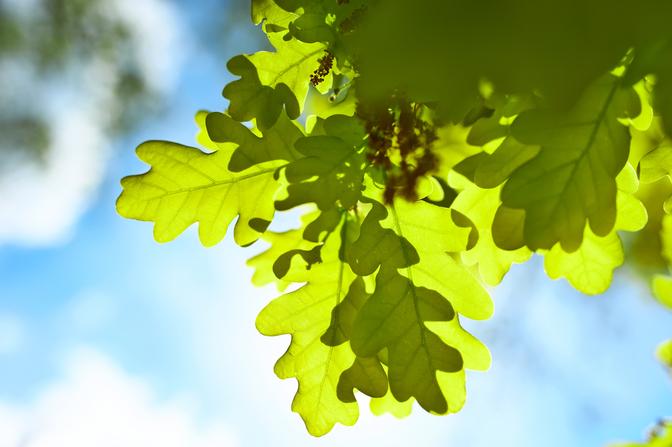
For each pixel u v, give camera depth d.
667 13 0.37
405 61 0.39
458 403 0.50
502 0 0.38
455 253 0.58
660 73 0.42
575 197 0.47
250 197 0.53
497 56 0.38
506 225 0.49
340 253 0.53
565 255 0.52
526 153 0.49
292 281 0.53
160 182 0.54
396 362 0.51
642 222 0.51
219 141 0.52
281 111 0.52
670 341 0.64
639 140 0.51
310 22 0.51
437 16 0.38
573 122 0.47
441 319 0.51
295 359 0.53
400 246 0.52
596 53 0.38
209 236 0.54
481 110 0.49
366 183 0.52
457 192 0.54
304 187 0.50
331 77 0.52
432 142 0.50
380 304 0.51
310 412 0.53
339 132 0.51
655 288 0.62
